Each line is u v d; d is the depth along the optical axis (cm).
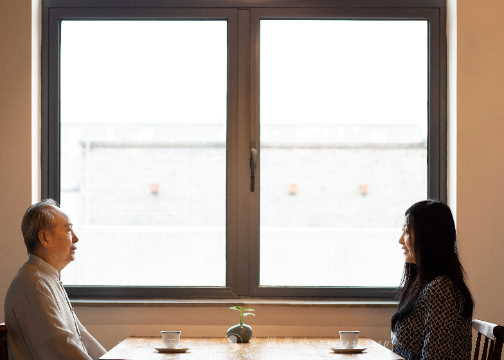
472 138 254
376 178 281
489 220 252
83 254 279
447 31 267
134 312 247
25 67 254
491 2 257
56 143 265
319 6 267
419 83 273
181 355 193
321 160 281
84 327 242
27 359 189
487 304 250
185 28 272
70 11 266
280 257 276
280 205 277
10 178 251
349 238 282
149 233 278
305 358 188
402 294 205
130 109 278
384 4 267
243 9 267
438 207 189
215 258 273
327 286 268
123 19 269
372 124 277
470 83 255
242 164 265
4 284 248
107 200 285
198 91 274
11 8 254
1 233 249
